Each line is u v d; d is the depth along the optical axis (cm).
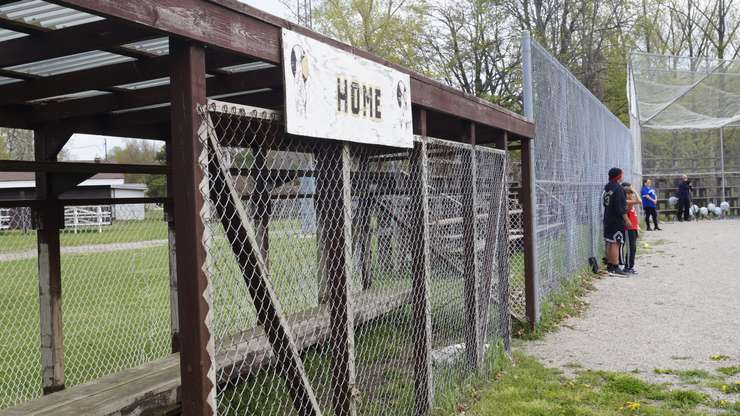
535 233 708
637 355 621
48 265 478
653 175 2747
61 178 483
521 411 457
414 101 400
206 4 240
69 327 757
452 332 545
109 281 1089
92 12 200
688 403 477
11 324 812
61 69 377
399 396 461
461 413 456
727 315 785
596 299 912
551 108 855
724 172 2692
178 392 384
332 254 338
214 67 328
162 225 945
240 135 340
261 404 450
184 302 240
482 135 636
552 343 673
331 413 402
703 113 2644
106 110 429
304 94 285
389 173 464
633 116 2461
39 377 585
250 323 430
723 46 4081
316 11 2389
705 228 2080
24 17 295
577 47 2881
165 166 541
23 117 457
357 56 331
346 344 336
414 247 429
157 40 340
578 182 1086
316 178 358
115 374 406
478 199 551
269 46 269
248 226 265
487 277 553
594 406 473
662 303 868
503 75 2652
